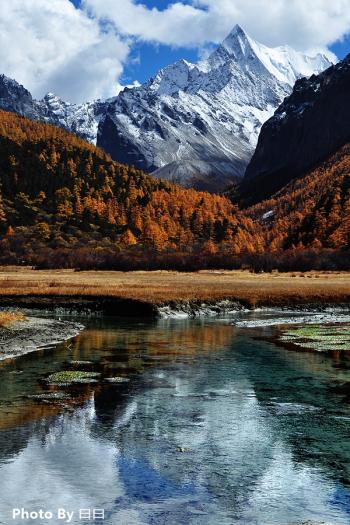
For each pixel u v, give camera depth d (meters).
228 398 22.62
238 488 13.93
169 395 23.00
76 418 19.50
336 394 23.42
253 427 18.80
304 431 18.41
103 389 23.94
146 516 12.38
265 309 66.81
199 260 152.75
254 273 134.62
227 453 16.36
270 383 25.52
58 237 192.38
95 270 146.38
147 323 52.16
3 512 12.41
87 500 13.09
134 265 149.25
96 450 16.34
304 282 94.25
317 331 45.03
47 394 22.86
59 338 40.06
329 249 153.12
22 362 30.33
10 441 16.95
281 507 12.92
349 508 12.93
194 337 41.62
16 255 166.88
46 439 17.19
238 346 37.00
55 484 13.92
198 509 12.75
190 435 17.89
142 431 18.20
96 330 46.00
